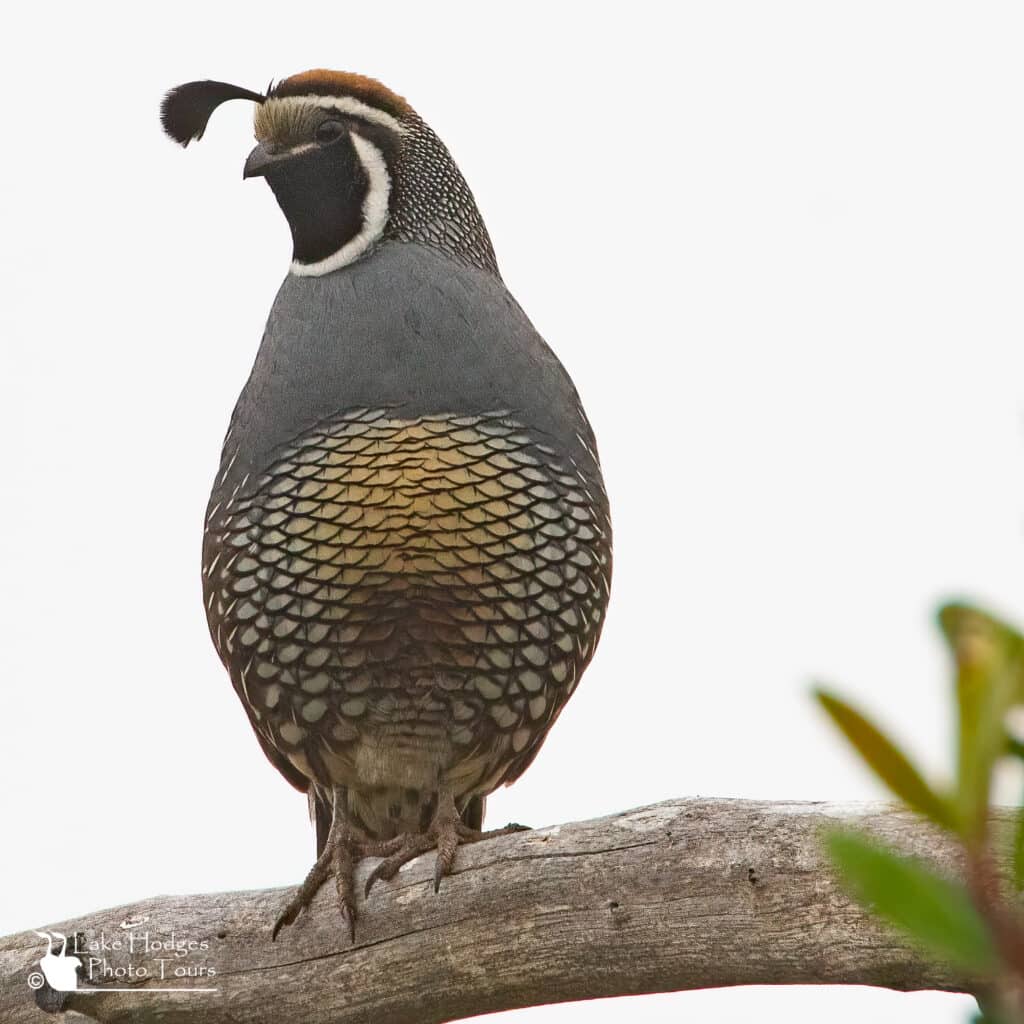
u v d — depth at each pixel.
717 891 7.50
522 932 7.95
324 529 9.41
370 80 10.89
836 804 7.54
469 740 9.77
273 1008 8.41
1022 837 3.49
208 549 9.98
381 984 8.27
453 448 9.45
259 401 9.86
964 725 2.88
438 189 10.73
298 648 9.53
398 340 9.73
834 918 7.24
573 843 7.91
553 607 9.62
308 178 10.42
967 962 2.95
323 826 10.73
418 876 8.37
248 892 8.71
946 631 2.99
